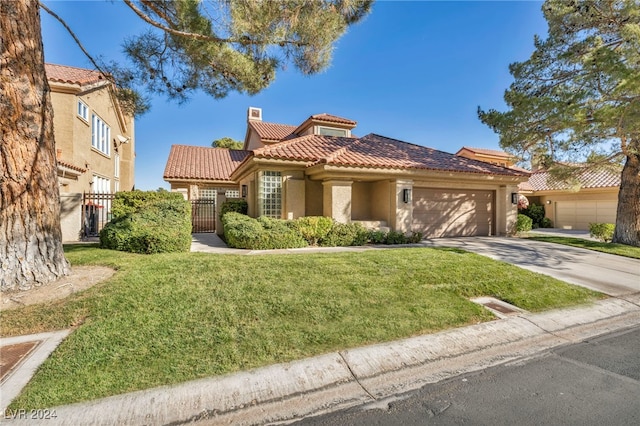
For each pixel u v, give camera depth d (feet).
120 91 31.32
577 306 22.13
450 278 25.18
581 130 39.96
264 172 44.04
